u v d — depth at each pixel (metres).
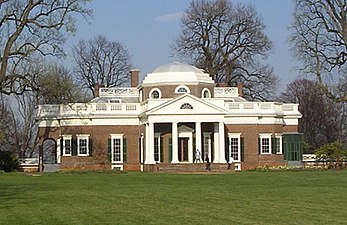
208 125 79.56
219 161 77.38
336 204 30.42
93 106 80.12
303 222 24.12
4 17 64.06
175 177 57.03
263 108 81.50
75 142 79.62
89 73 115.31
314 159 81.75
